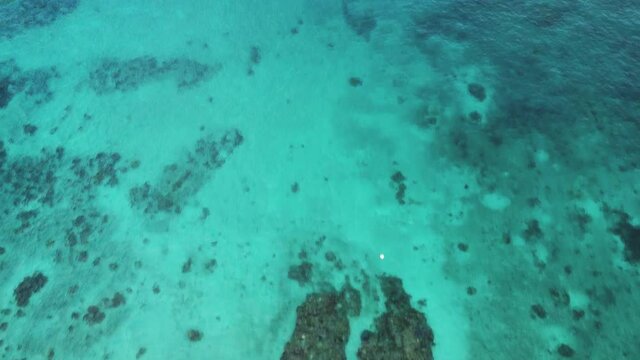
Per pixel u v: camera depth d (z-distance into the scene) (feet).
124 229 50.21
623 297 42.63
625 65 60.80
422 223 49.21
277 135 57.77
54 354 41.65
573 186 50.52
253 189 53.01
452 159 54.29
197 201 52.29
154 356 41.29
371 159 55.01
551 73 61.72
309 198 52.01
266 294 44.91
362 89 62.64
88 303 44.78
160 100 62.23
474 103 59.82
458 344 40.75
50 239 49.52
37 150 57.41
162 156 56.29
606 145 53.52
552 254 45.88
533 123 56.75
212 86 63.67
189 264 47.37
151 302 44.73
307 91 62.54
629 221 47.55
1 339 42.78
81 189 53.62
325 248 48.01
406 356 40.11
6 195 53.36
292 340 41.57
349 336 41.57
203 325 43.04
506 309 42.60
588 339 40.47
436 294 44.06
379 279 45.44
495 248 46.73
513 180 51.72
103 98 62.75
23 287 46.09
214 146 57.00
